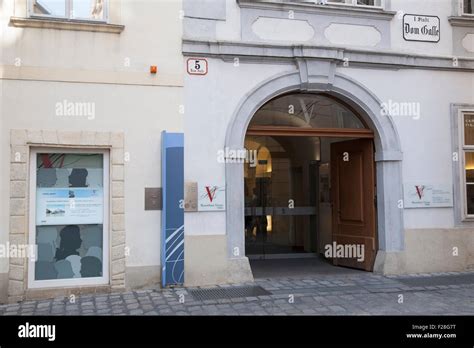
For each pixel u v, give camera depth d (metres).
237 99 7.70
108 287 7.00
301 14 8.05
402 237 8.30
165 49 7.44
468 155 8.81
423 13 8.66
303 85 7.96
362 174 8.77
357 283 7.57
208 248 7.46
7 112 6.75
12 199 6.67
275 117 8.26
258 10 7.88
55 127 6.92
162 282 7.16
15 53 6.83
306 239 10.61
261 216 10.36
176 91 7.46
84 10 7.18
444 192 8.55
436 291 7.06
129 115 7.23
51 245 7.00
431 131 8.59
